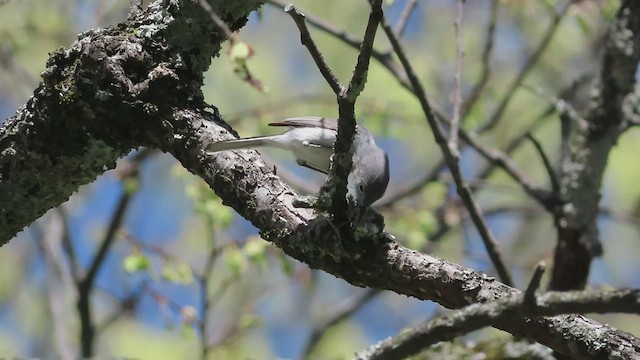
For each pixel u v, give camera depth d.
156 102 5.96
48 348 16.48
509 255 17.44
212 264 11.52
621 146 15.76
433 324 4.44
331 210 5.39
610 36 8.84
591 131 8.91
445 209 13.53
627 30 8.72
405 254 5.36
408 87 10.22
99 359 9.59
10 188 6.21
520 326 5.07
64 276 13.27
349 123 5.08
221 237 16.61
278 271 17.58
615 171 15.81
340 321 14.51
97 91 5.89
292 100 13.10
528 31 15.49
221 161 5.80
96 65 5.92
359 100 12.68
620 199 15.81
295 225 5.54
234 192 5.73
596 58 12.96
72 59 6.07
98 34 6.13
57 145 6.10
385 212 12.82
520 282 16.81
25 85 13.64
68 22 14.27
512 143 13.06
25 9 13.41
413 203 14.11
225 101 15.23
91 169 6.29
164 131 5.95
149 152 11.97
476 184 12.75
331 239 5.39
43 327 16.78
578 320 4.99
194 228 17.59
